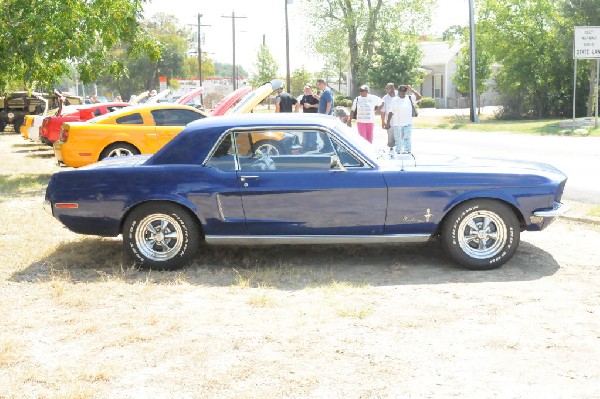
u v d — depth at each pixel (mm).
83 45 14805
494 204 6766
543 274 6648
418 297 5910
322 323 5223
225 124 6949
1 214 10367
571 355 4508
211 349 4684
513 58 43688
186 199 6805
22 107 33969
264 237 6859
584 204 10430
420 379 4145
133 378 4215
